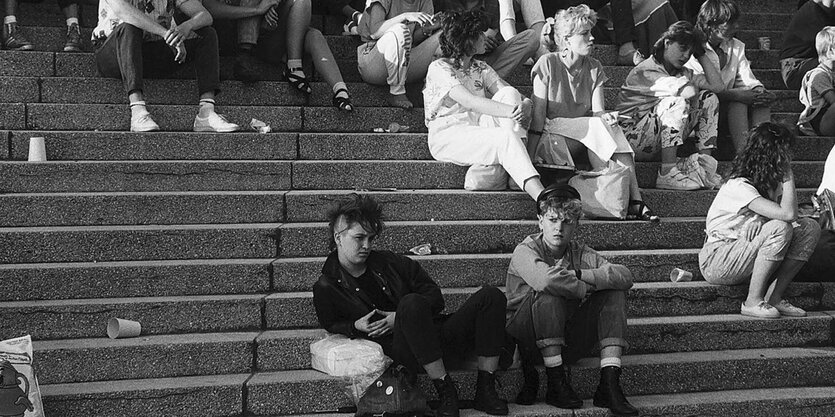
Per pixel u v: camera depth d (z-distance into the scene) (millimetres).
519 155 5543
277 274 4953
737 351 5023
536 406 4480
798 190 6262
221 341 4531
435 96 5875
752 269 5168
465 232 5348
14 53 6281
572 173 5844
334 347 4402
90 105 5953
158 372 4480
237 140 5805
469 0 7516
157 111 6062
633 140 6289
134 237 5008
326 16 7398
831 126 6805
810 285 5387
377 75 6465
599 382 4680
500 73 6602
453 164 5812
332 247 4656
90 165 5406
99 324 4637
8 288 4719
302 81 6426
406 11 6859
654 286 5227
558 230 4598
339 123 6281
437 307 4539
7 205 5113
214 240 5086
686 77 6402
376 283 4527
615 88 6918
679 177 6117
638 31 7531
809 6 7562
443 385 4254
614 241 5570
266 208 5359
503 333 4371
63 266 4789
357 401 4340
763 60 7957
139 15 5883
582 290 4445
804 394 4770
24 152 5613
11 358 4035
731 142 6809
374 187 5734
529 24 7199
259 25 6445
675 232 5664
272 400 4355
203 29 6039
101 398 4242
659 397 4691
